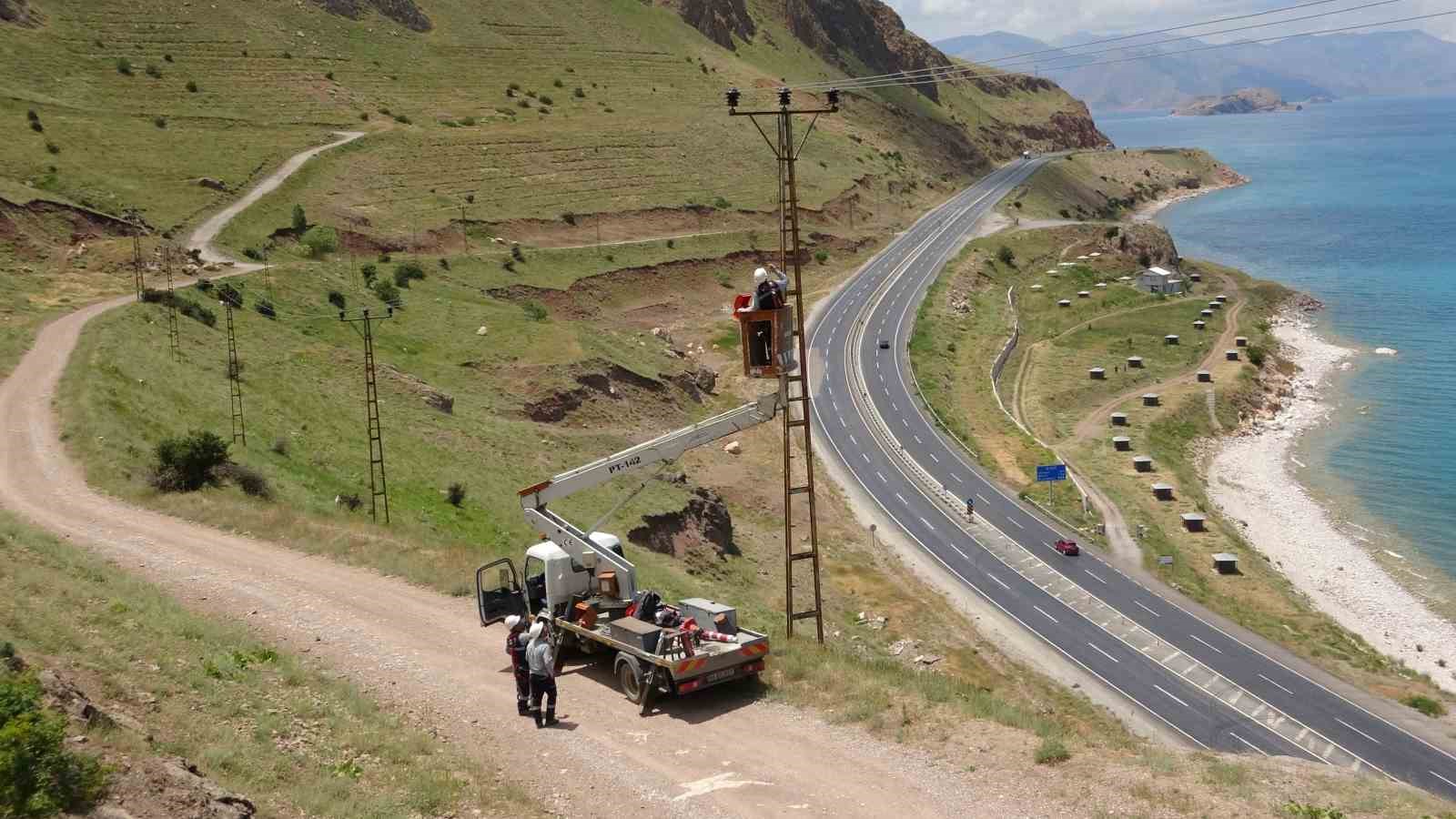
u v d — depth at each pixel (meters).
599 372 94.50
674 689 22.83
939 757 20.52
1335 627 69.00
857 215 199.38
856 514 85.31
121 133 136.00
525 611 27.70
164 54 169.00
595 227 155.00
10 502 38.41
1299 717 56.41
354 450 60.31
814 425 107.38
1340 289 184.50
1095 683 59.56
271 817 15.23
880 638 59.75
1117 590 72.31
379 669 24.72
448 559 35.97
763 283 28.80
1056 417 115.62
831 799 18.75
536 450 73.94
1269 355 137.50
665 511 63.22
